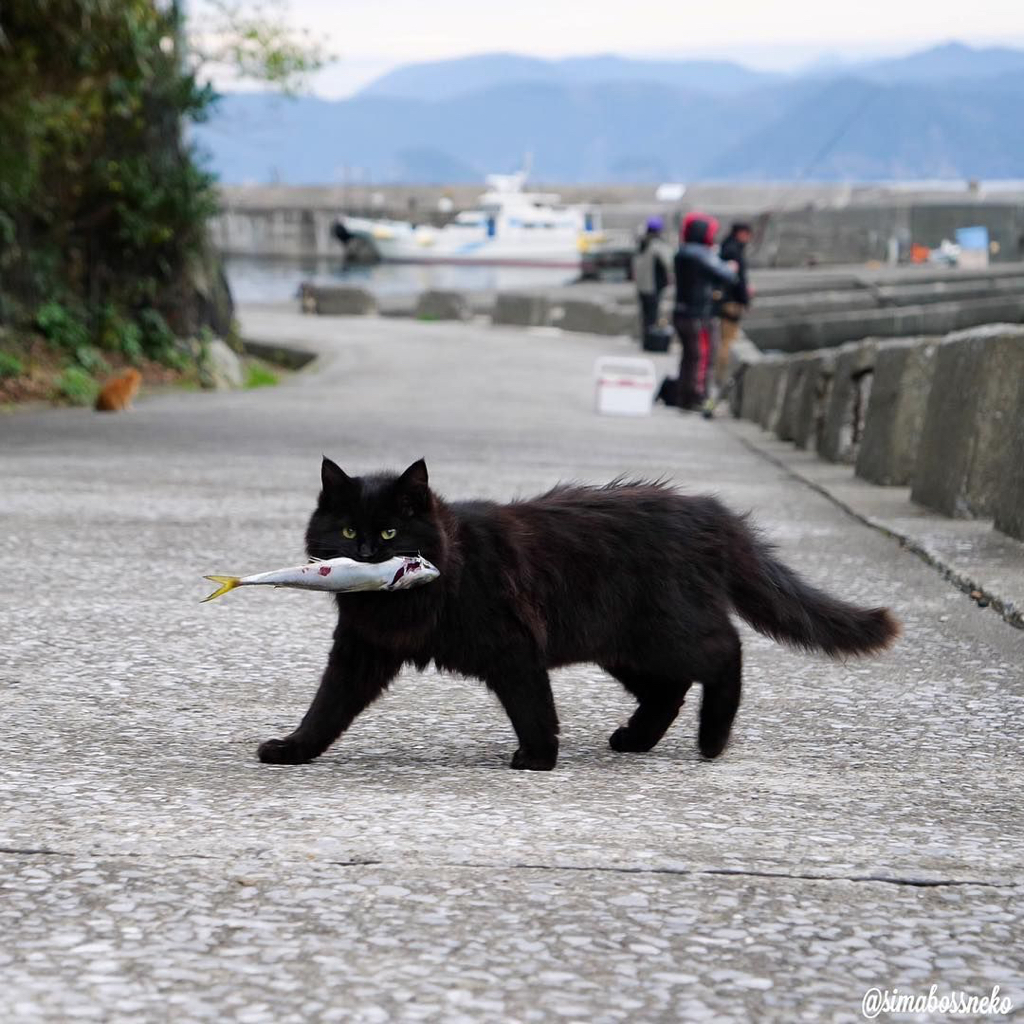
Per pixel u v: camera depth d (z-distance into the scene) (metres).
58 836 4.29
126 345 31.08
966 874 4.14
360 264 137.75
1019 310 51.97
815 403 20.59
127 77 26.80
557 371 37.84
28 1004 3.08
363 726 6.12
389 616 5.20
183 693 6.55
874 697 6.81
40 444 18.89
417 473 5.19
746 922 3.71
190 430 21.36
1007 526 10.98
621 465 17.75
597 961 3.43
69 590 9.00
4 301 28.34
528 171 138.25
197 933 3.52
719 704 5.75
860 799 5.04
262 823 4.50
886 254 118.06
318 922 3.62
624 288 58.28
